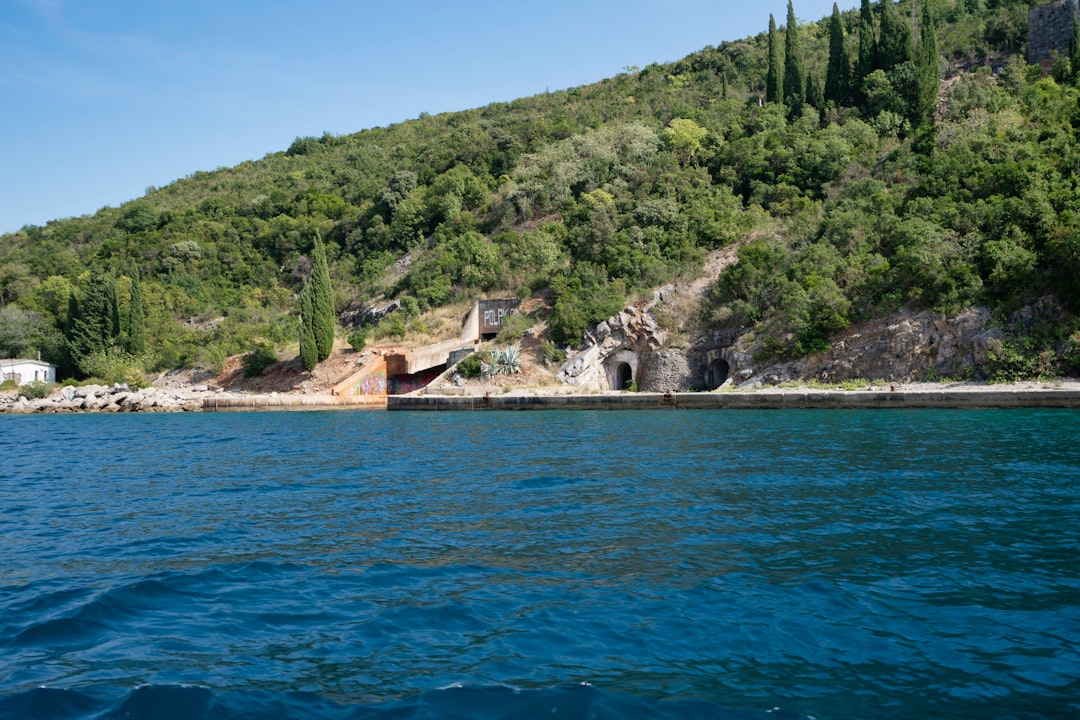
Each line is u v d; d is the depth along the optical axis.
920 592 10.12
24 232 144.62
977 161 56.62
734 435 30.97
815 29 118.81
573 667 7.89
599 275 67.56
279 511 16.88
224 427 45.38
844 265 53.34
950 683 7.38
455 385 62.94
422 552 12.79
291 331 81.62
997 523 13.95
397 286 82.25
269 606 10.03
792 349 52.94
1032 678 7.46
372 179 124.00
